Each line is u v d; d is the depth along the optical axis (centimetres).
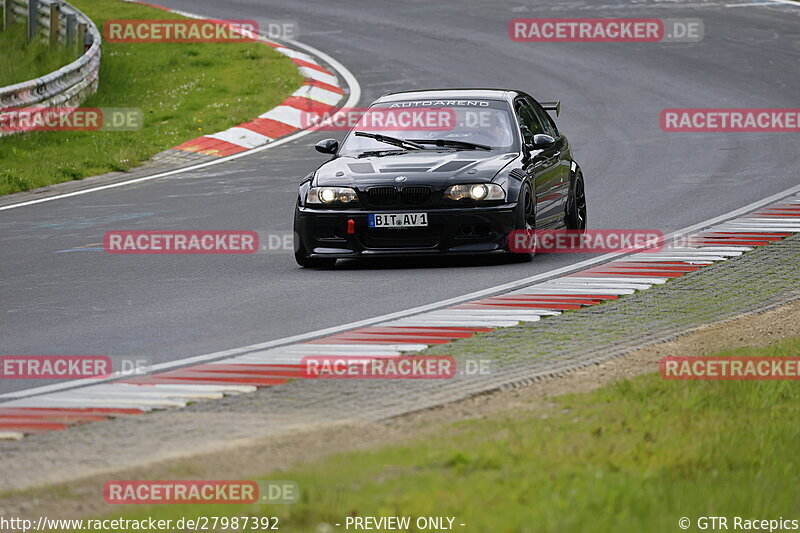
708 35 10881
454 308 3522
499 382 2675
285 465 2111
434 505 1800
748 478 1958
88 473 2111
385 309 3534
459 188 4159
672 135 7469
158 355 3047
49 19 10612
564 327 3244
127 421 2455
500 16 12044
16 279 4231
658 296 3638
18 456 2231
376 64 10125
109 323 3456
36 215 5741
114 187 6556
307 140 7844
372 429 2339
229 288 3956
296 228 4294
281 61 10075
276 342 3152
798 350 2884
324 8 12756
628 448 2102
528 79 9438
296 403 2553
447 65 10012
